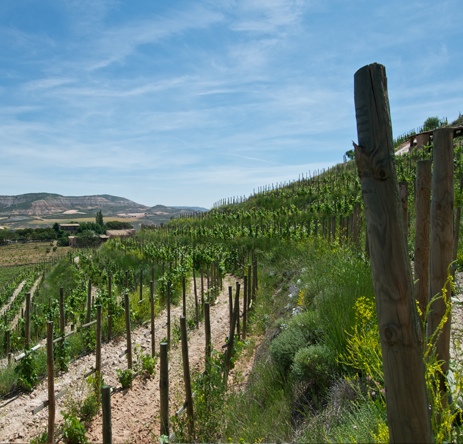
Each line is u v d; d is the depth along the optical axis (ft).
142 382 23.73
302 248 41.75
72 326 31.99
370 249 6.83
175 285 43.39
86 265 72.23
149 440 17.99
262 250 58.03
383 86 6.69
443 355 9.93
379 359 10.96
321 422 12.18
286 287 32.86
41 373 24.79
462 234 32.24
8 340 30.14
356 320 14.58
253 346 25.93
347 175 96.73
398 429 6.73
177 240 85.10
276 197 100.53
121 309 32.55
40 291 63.10
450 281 9.70
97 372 21.99
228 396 18.83
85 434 18.70
